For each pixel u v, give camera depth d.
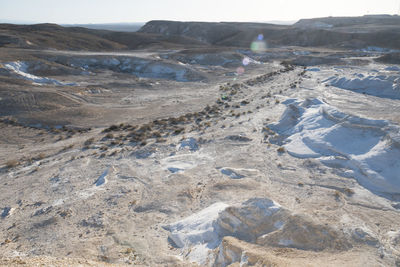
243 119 29.03
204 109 34.91
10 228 12.32
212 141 22.81
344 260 7.50
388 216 11.84
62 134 26.94
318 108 26.17
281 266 6.51
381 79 40.81
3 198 15.26
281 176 16.17
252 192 14.14
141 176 17.17
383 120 19.02
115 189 15.48
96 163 19.58
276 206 10.05
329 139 19.67
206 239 10.16
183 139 23.64
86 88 42.94
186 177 16.70
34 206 14.25
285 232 8.83
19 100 34.12
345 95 37.38
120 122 30.80
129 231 11.54
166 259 9.38
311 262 7.20
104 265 8.30
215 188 14.95
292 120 25.45
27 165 19.84
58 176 17.61
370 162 15.95
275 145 21.34
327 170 16.44
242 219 9.90
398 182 14.27
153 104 38.41
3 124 28.66
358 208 12.49
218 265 8.27
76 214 13.10
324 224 9.26
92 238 11.05
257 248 8.26
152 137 25.03
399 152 15.74
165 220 12.41
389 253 8.23
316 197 13.60
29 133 26.92
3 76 42.50
